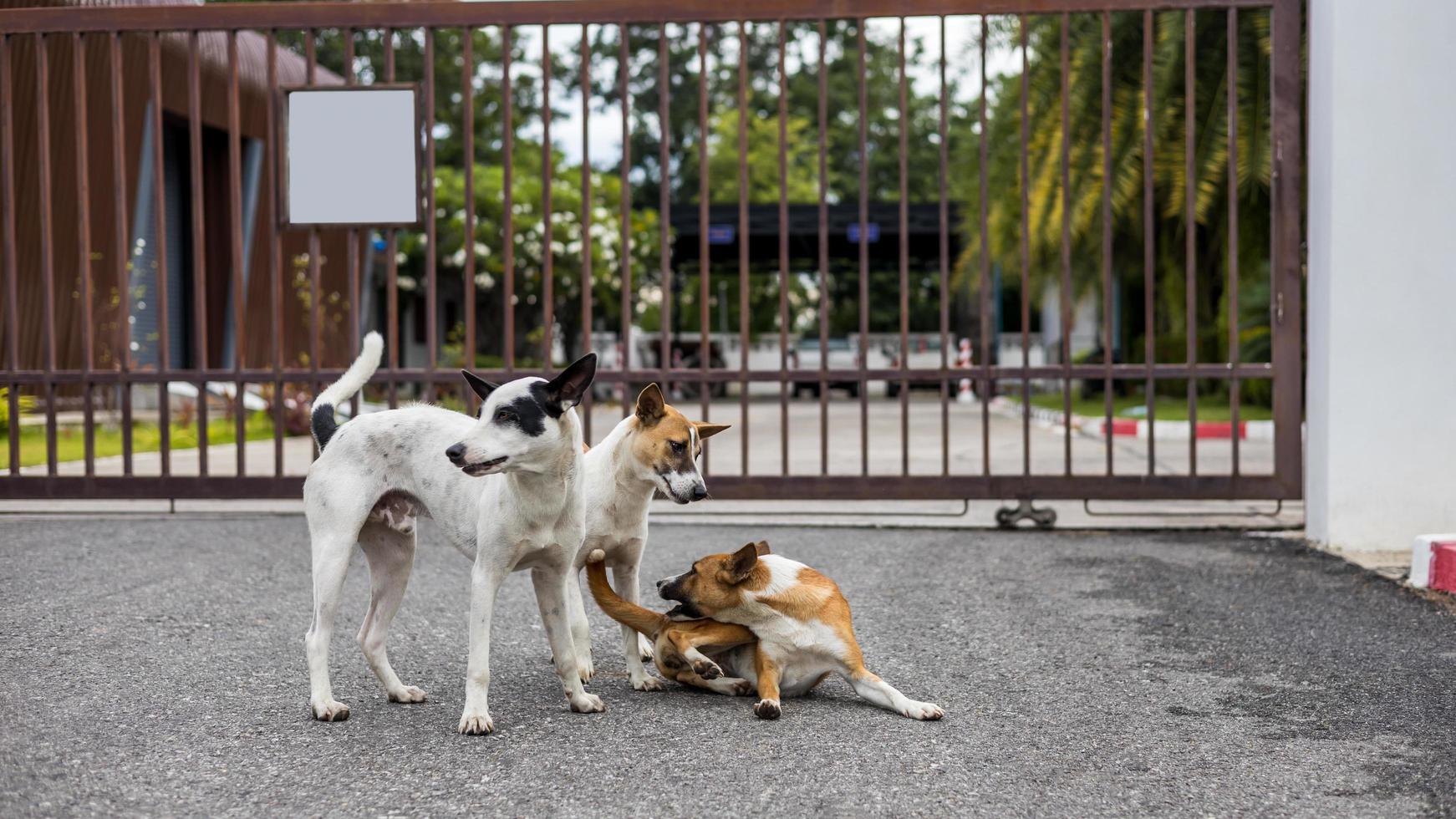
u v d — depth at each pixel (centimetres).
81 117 773
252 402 1838
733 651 420
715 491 766
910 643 483
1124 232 1802
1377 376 681
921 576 618
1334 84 675
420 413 399
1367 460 685
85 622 502
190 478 784
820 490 764
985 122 741
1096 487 756
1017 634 497
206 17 757
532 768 337
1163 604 553
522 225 2905
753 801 312
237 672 436
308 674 436
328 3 749
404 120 746
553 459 361
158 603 540
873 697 396
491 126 3700
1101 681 430
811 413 2397
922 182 4756
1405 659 456
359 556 664
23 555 646
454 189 2933
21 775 326
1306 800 315
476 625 369
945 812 305
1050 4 727
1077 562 654
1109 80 736
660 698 412
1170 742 362
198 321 775
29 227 1488
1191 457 753
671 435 412
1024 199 742
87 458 784
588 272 744
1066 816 303
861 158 750
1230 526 762
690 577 403
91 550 666
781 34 735
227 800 312
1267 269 1784
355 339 755
